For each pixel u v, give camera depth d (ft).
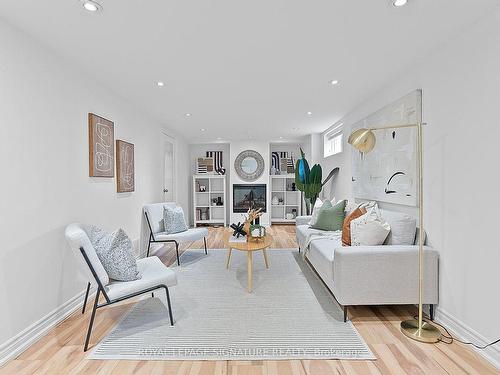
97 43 7.07
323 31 6.53
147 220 13.28
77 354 6.06
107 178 10.36
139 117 13.37
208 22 6.15
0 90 5.94
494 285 5.70
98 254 6.77
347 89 10.53
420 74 8.14
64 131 7.96
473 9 5.67
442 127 7.19
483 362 5.70
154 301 8.72
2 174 5.98
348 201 14.20
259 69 8.73
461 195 6.54
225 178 24.11
